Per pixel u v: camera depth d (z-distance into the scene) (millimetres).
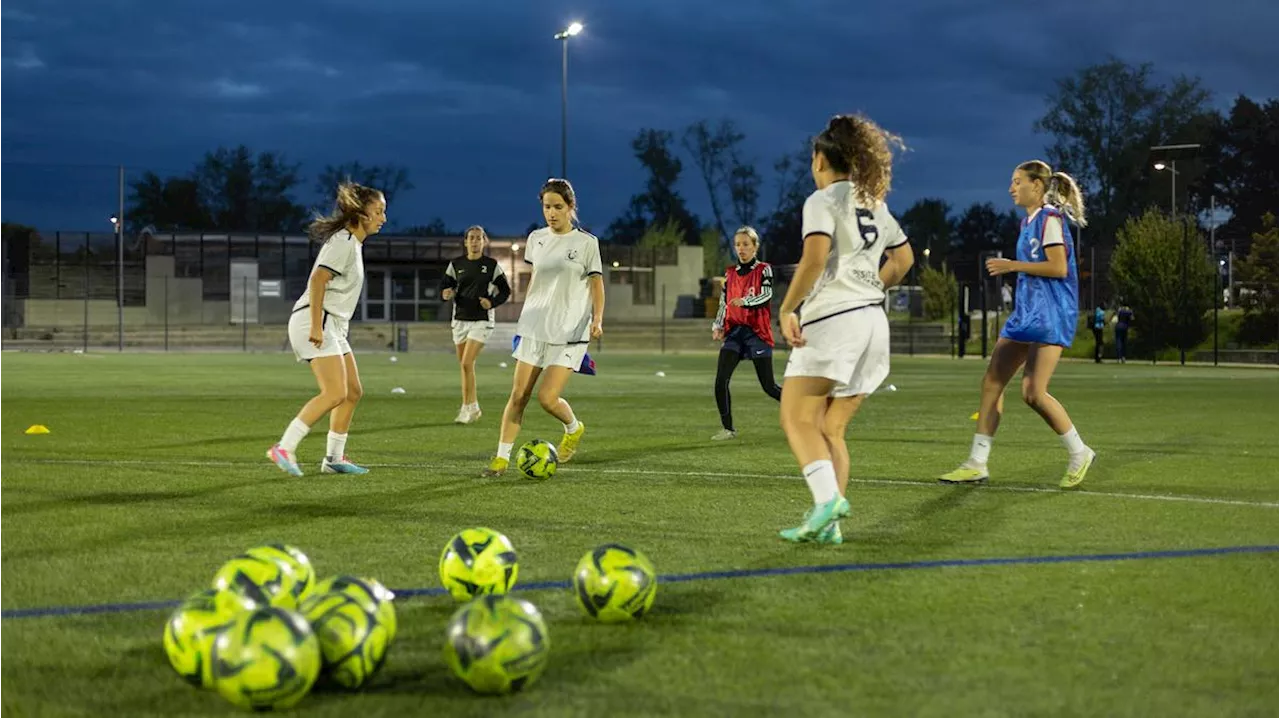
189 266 52062
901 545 5305
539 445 7719
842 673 3271
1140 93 71312
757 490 7164
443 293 12359
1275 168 72562
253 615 2932
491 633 3029
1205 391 19422
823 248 5145
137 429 11266
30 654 3471
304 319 7859
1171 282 40344
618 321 53844
